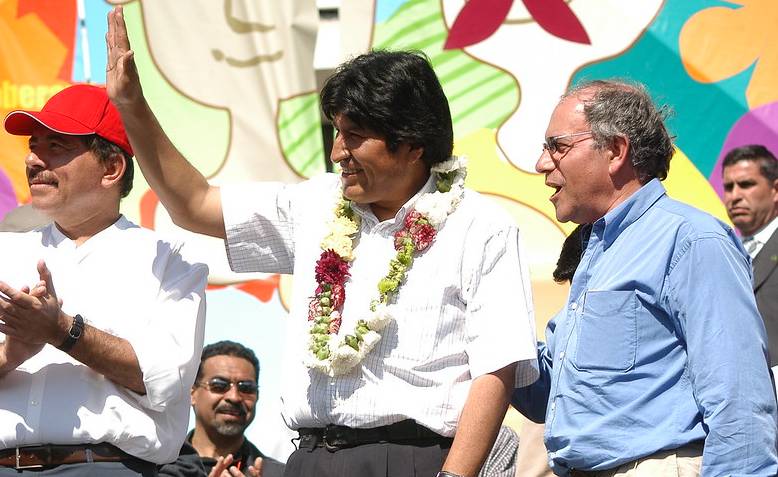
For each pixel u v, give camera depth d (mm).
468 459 7363
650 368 7484
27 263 8336
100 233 8445
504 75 13477
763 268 11734
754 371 7199
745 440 7074
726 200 13031
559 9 13516
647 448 7328
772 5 13367
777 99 13234
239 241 8344
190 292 8477
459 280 7715
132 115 7941
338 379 7652
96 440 7863
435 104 7918
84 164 8297
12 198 13164
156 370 7941
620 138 7836
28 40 13398
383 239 7941
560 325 8016
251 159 13328
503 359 7539
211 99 13383
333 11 14031
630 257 7688
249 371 12695
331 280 7859
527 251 13227
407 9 13578
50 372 7957
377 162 7789
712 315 7281
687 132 13281
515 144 13383
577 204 7941
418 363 7613
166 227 13125
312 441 7730
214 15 13469
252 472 8180
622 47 13430
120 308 8227
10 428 7801
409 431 7547
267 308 13117
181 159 8164
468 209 7879
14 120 8242
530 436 11898
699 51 13375
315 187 8375
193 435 12734
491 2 13570
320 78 14180
